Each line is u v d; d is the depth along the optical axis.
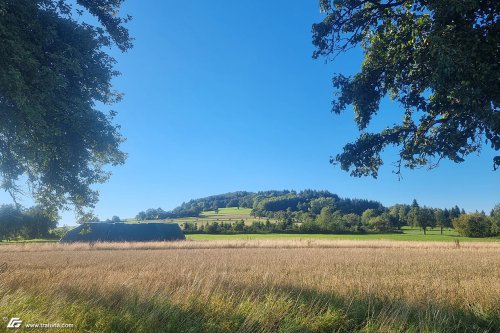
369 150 8.47
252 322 7.18
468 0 5.80
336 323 7.59
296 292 9.84
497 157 6.56
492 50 6.35
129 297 8.45
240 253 37.03
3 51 8.63
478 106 6.16
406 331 7.16
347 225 130.12
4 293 8.60
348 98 8.24
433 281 14.22
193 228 125.12
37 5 10.03
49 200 14.09
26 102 9.19
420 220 127.12
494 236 104.25
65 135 11.23
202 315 7.63
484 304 8.82
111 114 12.80
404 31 7.59
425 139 8.30
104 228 76.88
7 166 12.17
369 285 10.70
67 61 10.06
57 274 12.31
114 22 12.91
